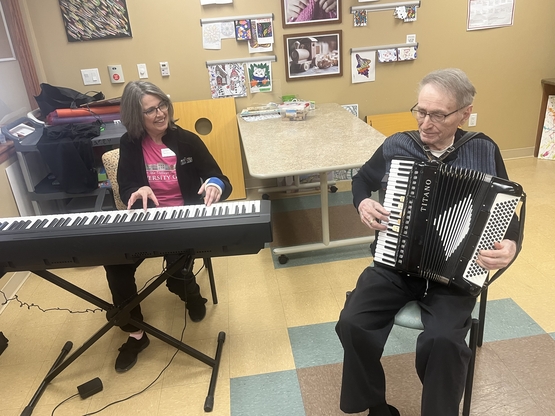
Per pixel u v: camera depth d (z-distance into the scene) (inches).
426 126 57.1
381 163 66.6
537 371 68.5
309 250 105.0
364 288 59.5
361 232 116.0
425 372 52.6
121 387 71.7
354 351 55.2
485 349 73.3
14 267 62.2
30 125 115.5
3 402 70.3
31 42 123.9
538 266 94.9
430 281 59.2
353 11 133.6
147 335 82.5
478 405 63.3
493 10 138.2
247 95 139.9
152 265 107.2
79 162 103.4
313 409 65.1
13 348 81.8
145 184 77.2
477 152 58.6
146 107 69.9
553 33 143.3
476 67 144.8
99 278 103.1
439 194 55.0
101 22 126.7
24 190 109.7
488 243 53.3
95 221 61.4
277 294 92.6
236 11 130.3
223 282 98.0
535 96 150.5
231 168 140.7
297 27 134.0
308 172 83.7
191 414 65.9
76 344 82.0
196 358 72.6
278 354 76.1
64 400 69.8
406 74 143.1
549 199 123.9
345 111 129.5
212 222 59.2
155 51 131.7
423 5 135.3
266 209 61.6
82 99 120.0
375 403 57.0
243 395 68.5
